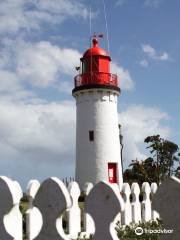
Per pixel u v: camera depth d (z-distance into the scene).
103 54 36.72
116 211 6.75
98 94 35.88
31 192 14.02
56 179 7.04
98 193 6.88
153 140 52.16
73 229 15.52
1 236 7.25
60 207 6.91
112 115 36.28
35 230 13.98
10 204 7.25
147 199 21.33
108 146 35.47
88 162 35.41
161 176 47.91
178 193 6.71
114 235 6.77
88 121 35.91
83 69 36.97
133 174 47.03
